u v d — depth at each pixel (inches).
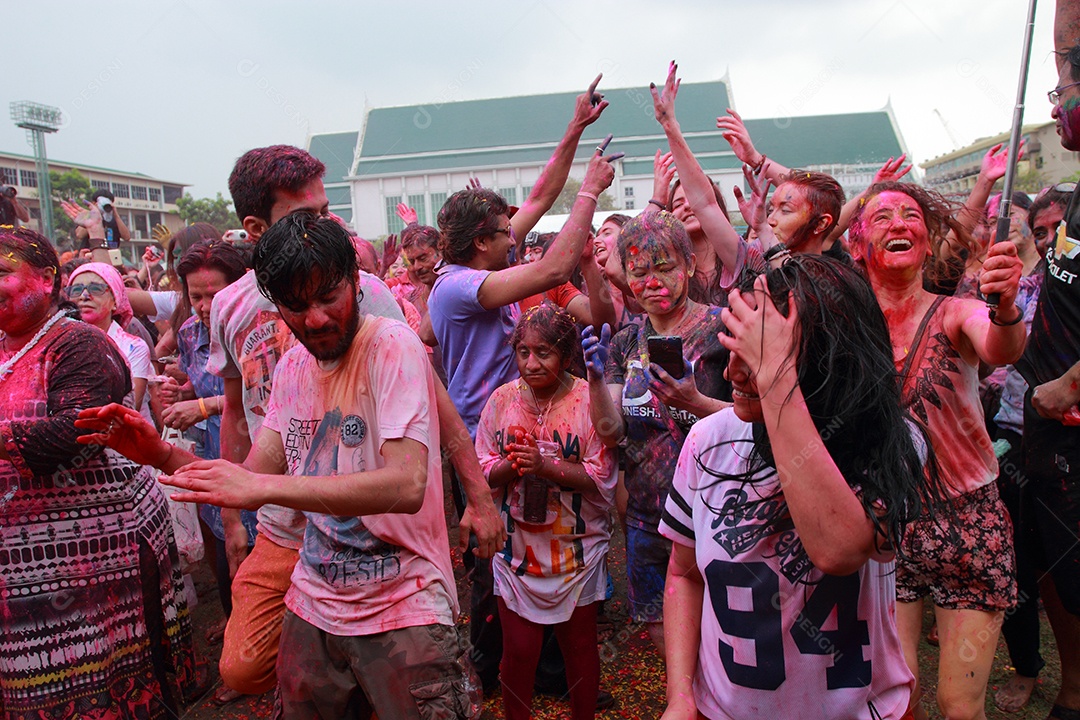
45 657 103.0
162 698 114.5
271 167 94.8
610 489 108.2
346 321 75.7
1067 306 103.3
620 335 123.9
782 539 59.4
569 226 109.7
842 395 54.5
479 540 91.9
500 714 123.0
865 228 100.7
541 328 107.7
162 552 116.8
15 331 105.7
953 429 96.4
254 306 99.3
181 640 122.2
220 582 152.9
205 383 144.9
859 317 55.0
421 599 78.5
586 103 130.4
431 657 76.9
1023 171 732.7
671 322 114.3
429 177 2160.4
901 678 61.2
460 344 124.8
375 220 2207.2
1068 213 105.7
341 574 78.1
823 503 51.7
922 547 95.7
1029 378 109.2
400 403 74.9
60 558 103.8
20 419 101.0
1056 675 129.2
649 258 109.7
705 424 66.4
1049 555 107.2
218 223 1558.8
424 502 80.8
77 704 104.1
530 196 137.9
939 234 107.6
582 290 205.5
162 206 1798.7
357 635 77.4
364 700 82.4
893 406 55.6
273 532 90.3
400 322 80.8
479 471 92.6
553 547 104.7
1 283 101.7
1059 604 113.0
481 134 2326.5
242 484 68.9
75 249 294.2
